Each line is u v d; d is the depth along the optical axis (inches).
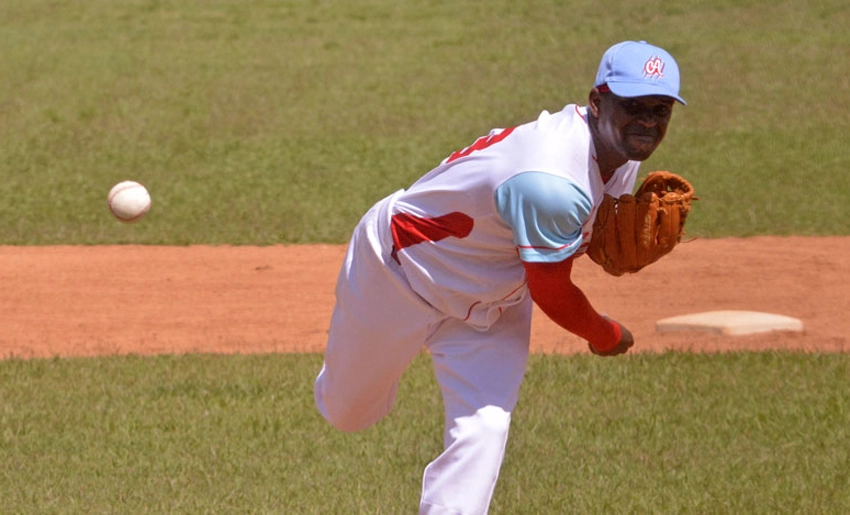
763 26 3174.2
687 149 2220.7
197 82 2849.4
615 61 549.3
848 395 985.5
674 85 547.5
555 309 586.9
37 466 856.9
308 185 2043.6
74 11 3666.3
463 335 616.1
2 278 1510.8
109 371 1097.4
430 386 1040.8
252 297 1434.5
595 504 775.1
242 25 3476.9
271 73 2935.5
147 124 2476.6
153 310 1378.0
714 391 1006.4
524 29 3326.8
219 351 1217.4
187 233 1750.7
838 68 2760.8
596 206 577.9
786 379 1032.8
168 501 788.6
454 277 602.9
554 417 946.1
